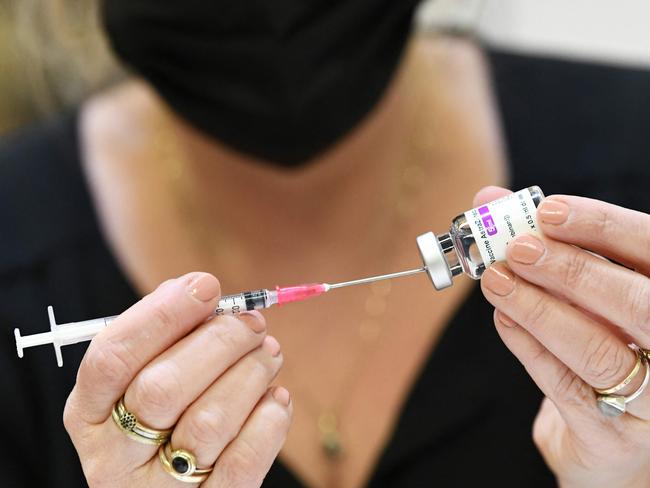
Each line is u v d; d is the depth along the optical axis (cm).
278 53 108
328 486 114
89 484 80
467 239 76
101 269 130
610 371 73
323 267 128
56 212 134
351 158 125
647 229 71
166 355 75
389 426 117
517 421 116
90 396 75
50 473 126
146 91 134
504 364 117
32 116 167
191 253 131
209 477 79
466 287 119
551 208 72
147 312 74
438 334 118
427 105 135
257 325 79
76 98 158
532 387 116
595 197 126
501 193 81
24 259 130
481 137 132
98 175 137
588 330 73
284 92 110
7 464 124
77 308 128
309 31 108
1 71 162
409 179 130
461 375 117
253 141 117
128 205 134
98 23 126
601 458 83
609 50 174
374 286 126
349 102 115
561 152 130
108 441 77
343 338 124
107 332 75
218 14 106
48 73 156
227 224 131
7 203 135
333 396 121
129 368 74
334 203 128
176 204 133
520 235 73
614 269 71
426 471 115
